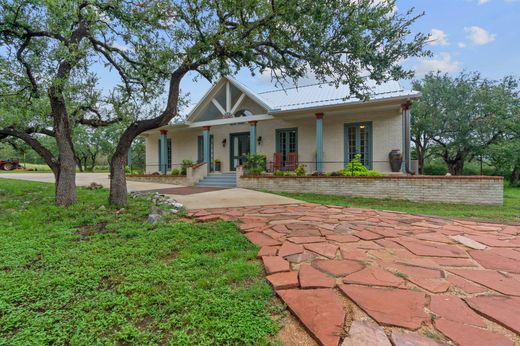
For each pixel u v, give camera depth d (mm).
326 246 3602
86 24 5703
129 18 5484
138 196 7898
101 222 4805
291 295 2260
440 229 4629
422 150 19453
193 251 3334
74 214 5203
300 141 12859
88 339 1736
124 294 2299
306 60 5309
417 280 2574
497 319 1929
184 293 2301
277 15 4711
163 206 6234
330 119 12148
